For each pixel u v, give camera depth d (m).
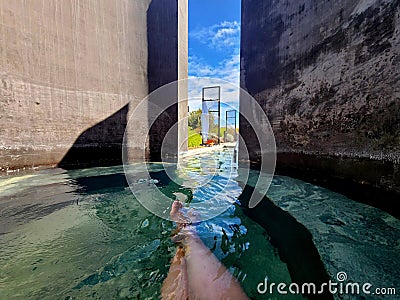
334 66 2.93
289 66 3.93
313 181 3.39
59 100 4.57
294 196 2.87
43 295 1.28
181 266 1.54
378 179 2.25
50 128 4.44
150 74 6.54
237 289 1.29
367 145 2.40
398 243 1.65
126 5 5.82
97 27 5.21
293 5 3.78
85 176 4.29
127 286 1.35
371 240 1.71
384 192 2.17
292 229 2.02
